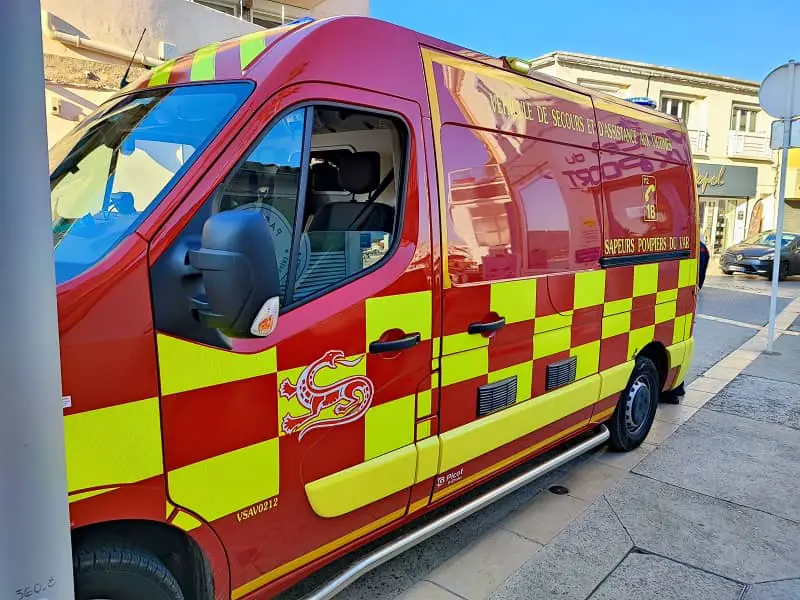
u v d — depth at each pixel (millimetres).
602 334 3980
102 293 1703
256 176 2119
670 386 5105
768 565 3178
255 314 1712
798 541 3416
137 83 2607
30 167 1077
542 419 3467
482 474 3209
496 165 3080
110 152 2236
